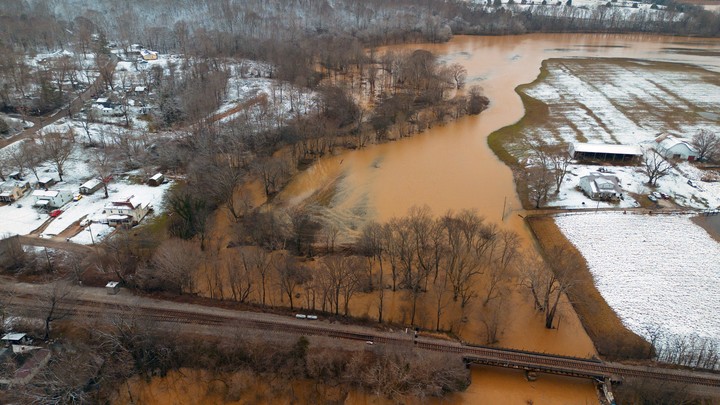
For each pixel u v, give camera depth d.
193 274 104.38
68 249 112.12
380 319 93.81
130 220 122.12
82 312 93.00
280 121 168.88
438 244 102.75
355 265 100.50
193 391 83.94
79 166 148.75
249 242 118.12
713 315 97.62
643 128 184.12
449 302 100.31
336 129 175.50
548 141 174.75
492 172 157.00
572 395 81.56
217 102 191.62
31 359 81.19
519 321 96.69
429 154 169.12
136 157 152.88
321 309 97.62
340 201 138.88
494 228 117.12
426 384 79.75
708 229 125.81
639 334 92.81
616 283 106.75
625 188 143.75
